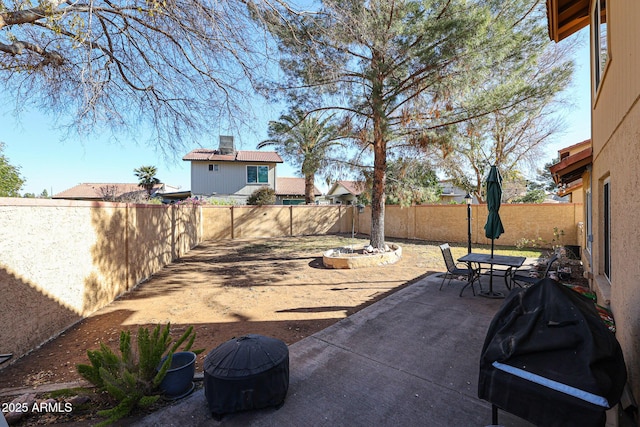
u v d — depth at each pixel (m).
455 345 4.02
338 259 9.50
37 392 3.12
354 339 4.25
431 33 7.89
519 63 8.67
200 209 17.28
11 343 3.81
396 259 10.59
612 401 1.71
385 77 9.10
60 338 4.59
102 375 2.58
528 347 2.03
